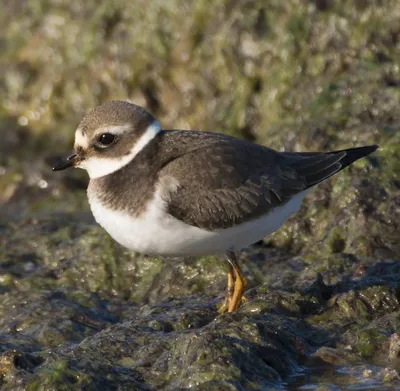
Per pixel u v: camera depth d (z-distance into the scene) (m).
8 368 10.05
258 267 13.35
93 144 11.50
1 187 18.92
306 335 11.10
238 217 11.26
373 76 16.55
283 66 18.16
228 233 11.32
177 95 19.83
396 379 9.95
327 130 15.51
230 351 10.05
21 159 20.05
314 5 18.06
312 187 12.21
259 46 18.55
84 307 12.89
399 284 11.84
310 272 12.59
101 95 20.84
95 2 21.06
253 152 11.73
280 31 18.31
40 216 16.86
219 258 13.35
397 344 10.46
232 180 11.28
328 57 17.77
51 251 14.88
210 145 11.48
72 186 18.67
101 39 20.67
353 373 10.23
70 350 10.66
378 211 13.59
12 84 21.78
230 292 11.94
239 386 9.66
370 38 17.41
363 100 16.14
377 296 11.65
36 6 21.86
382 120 15.79
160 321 11.52
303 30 18.08
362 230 13.35
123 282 13.72
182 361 10.07
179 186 11.05
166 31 19.88
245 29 18.72
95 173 11.60
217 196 11.15
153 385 9.91
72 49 21.16
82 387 9.65
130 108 11.59
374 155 14.41
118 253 14.07
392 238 13.18
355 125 15.58
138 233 11.17
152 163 11.30
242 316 11.10
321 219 14.07
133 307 13.08
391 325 10.99
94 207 11.49
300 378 10.20
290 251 13.95
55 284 13.88
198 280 13.20
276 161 11.89
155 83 20.09
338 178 14.24
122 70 20.33
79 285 13.85
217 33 19.12
